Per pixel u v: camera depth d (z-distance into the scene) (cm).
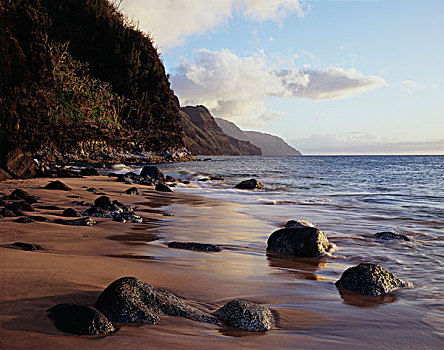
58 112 5278
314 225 842
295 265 498
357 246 628
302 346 223
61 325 207
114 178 2116
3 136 1841
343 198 1473
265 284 378
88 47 7294
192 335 223
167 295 274
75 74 6444
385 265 512
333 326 270
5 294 249
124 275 339
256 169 4119
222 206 1155
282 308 304
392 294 381
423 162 7181
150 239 587
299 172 3534
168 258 456
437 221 912
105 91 6962
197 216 913
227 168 4356
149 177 2259
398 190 1856
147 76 7850
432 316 312
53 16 6900
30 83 3903
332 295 364
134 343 197
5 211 670
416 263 521
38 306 233
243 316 255
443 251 593
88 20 7425
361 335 255
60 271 321
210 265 441
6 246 432
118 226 686
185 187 2006
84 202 936
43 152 4684
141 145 7131
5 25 2947
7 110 2784
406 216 995
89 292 272
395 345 240
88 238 542
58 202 962
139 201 1171
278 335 242
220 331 240
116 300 239
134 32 8094
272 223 865
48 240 499
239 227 785
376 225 848
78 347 185
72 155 5347
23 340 186
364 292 377
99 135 6084
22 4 3366
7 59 2877
